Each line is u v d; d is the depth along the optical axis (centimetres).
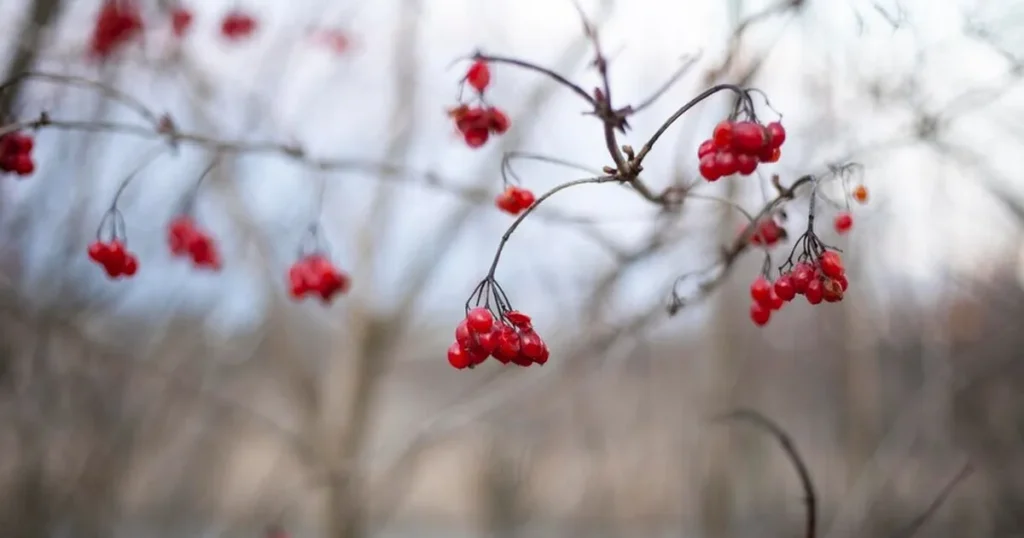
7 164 278
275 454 614
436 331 604
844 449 511
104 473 505
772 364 549
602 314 392
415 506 696
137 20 400
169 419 568
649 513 569
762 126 183
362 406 518
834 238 428
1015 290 467
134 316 529
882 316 473
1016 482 489
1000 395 503
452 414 489
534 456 614
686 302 273
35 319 446
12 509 470
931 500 478
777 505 527
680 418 548
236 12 446
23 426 471
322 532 539
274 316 520
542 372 445
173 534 584
